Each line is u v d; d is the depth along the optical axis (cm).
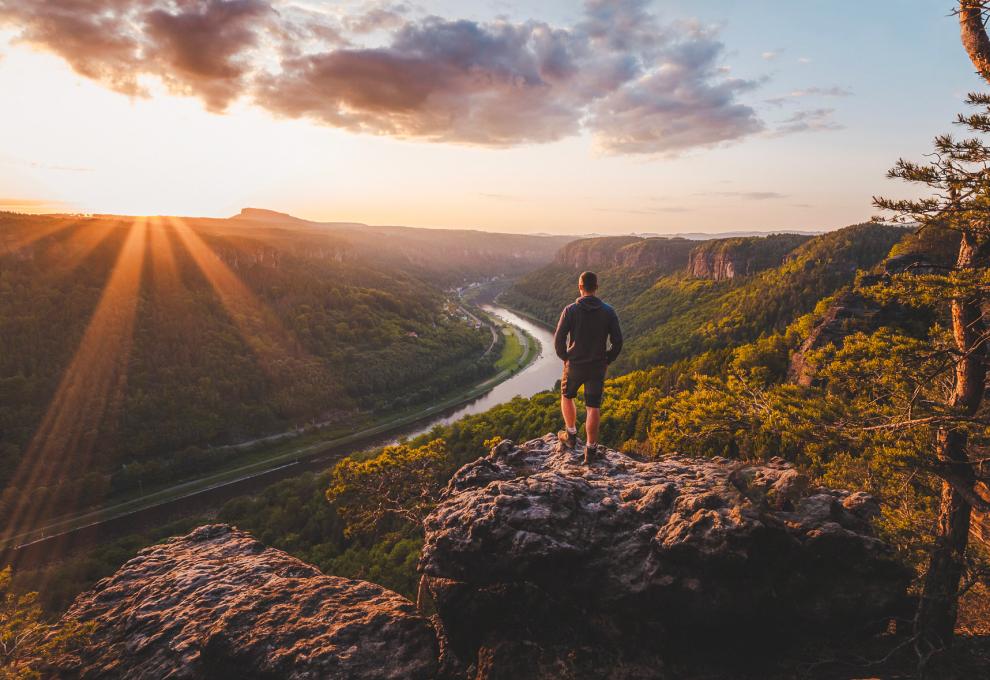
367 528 2166
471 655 625
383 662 576
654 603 524
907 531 748
